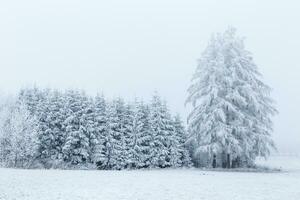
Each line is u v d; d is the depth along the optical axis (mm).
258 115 44281
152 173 34281
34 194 16656
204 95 44844
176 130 50781
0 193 16703
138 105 49875
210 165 44219
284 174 35094
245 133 42625
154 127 48688
